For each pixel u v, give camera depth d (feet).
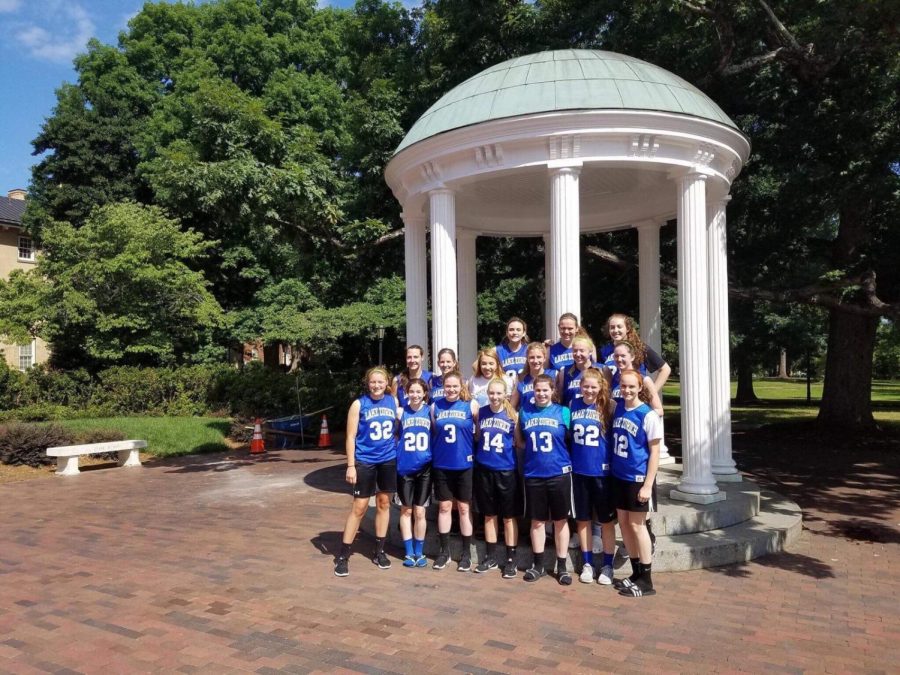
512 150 22.09
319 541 21.16
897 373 153.28
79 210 76.95
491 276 56.13
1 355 58.80
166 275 60.49
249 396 60.08
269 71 77.66
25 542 21.43
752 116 41.22
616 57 24.27
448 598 15.65
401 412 18.44
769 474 33.50
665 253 50.19
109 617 14.57
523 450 17.29
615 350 16.92
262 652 12.68
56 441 38.93
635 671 11.82
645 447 15.88
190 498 28.96
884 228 42.32
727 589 16.30
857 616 14.55
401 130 40.70
